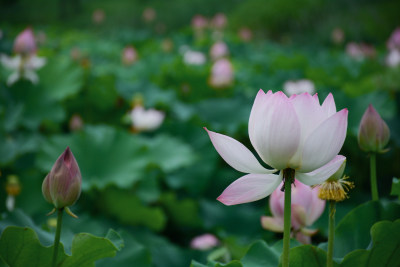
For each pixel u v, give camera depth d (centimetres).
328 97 126
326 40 1301
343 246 146
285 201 124
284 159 122
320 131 120
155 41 906
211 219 273
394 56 441
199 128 336
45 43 838
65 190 131
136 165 277
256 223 263
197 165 309
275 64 707
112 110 394
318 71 555
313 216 151
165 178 297
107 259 162
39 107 335
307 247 136
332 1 1409
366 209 148
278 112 121
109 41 946
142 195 273
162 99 409
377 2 1422
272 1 1438
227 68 434
